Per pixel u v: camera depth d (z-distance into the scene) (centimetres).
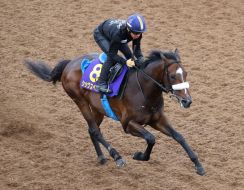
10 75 1512
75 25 1830
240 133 1186
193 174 1043
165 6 1959
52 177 1038
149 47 1644
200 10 1914
